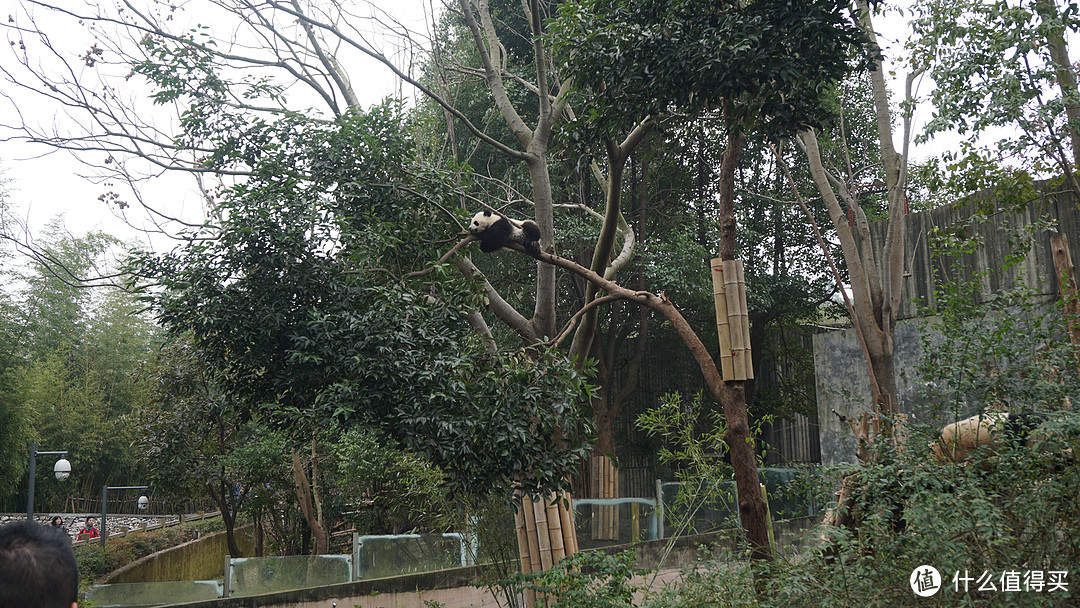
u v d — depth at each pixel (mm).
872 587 4656
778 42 5980
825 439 14727
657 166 18109
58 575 1640
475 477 6375
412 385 6180
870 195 18844
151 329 41938
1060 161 9344
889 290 11555
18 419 27547
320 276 6645
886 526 4781
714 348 20625
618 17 6852
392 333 6223
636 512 13219
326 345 6348
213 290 6641
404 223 7648
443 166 9016
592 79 6914
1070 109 9562
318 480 16203
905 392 13477
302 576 10383
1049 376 5152
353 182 7207
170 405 16266
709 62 5992
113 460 38250
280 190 6965
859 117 17141
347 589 10023
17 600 1578
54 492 37031
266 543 19781
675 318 6902
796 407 22219
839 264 19031
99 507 38875
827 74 6203
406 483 11945
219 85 7418
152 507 38688
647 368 21297
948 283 5996
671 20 6508
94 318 40562
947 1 9227
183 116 7441
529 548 8406
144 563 19016
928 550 4527
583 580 6164
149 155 7828
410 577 10578
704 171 18531
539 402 6496
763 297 18047
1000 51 8984
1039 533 4535
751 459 6316
